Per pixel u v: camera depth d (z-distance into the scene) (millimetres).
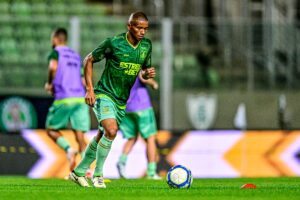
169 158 46156
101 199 19281
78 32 56656
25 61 65188
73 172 25812
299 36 62844
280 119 60156
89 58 24016
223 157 46469
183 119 58969
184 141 46344
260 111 59906
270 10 67062
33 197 20156
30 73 63344
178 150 46250
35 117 56219
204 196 20875
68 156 37812
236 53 63406
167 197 20312
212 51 63719
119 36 24078
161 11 70625
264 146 46562
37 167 46188
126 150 39438
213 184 31391
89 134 46062
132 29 23688
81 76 38469
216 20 66938
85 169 25688
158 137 46125
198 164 46344
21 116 56250
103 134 24422
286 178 40875
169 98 58625
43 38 67625
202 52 63656
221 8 68812
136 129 39156
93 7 73438
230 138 46531
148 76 24703
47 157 46125
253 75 62438
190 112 59000
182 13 69938
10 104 56344
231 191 23359
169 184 25281
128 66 24062
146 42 24406
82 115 38000
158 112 58406
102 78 24406
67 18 66750
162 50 59125
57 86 37750
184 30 64000
